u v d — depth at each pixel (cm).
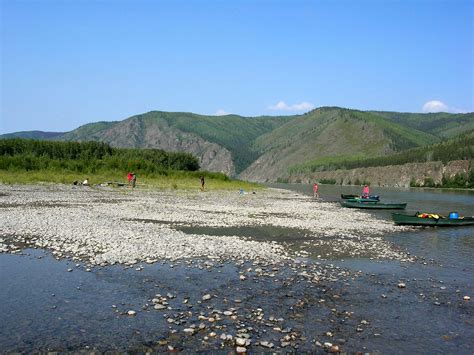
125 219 3247
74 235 2411
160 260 1967
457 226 3834
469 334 1267
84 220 3009
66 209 3666
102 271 1759
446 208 6291
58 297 1445
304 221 3672
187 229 2944
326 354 1096
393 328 1291
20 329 1185
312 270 1934
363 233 3181
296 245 2538
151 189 6956
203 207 4469
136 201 4803
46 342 1110
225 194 6988
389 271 2003
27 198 4572
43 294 1470
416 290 1702
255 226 3228
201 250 2191
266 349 1106
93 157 11275
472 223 3900
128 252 2064
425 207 6456
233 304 1432
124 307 1370
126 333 1176
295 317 1341
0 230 2491
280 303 1463
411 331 1275
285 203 5828
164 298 1460
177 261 1964
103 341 1123
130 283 1619
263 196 7400
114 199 4934
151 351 1075
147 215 3541
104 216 3338
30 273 1711
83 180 7612
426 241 2958
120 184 7394
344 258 2242
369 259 2247
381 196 10494
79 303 1395
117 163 9931
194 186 8500
